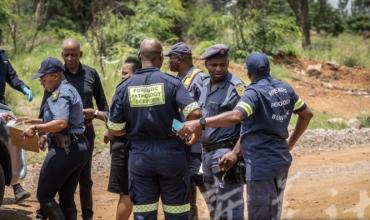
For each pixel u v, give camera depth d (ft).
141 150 16.67
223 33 74.33
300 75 68.90
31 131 18.34
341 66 74.13
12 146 22.48
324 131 44.78
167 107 16.51
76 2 72.59
